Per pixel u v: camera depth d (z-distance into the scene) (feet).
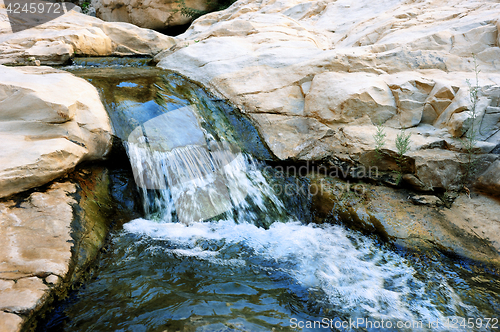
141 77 21.38
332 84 18.04
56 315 9.13
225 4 42.24
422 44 19.40
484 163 14.19
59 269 9.82
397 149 14.90
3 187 11.40
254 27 26.45
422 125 16.63
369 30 24.07
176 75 22.53
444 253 12.18
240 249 12.67
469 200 14.14
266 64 20.93
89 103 15.94
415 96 16.81
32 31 26.68
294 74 19.85
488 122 14.70
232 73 20.79
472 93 15.19
